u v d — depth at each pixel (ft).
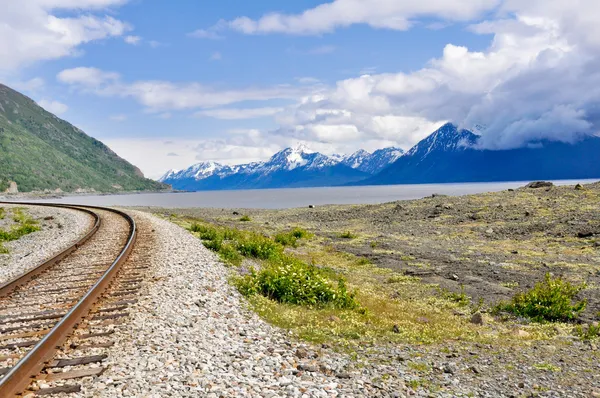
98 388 20.35
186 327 31.14
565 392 25.20
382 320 42.32
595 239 96.53
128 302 35.65
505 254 89.40
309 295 45.98
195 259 60.08
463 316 48.91
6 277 50.21
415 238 116.67
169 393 20.27
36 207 203.41
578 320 46.73
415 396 22.85
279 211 219.41
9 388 19.16
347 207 202.90
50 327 29.43
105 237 84.38
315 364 26.40
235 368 24.26
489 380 26.76
